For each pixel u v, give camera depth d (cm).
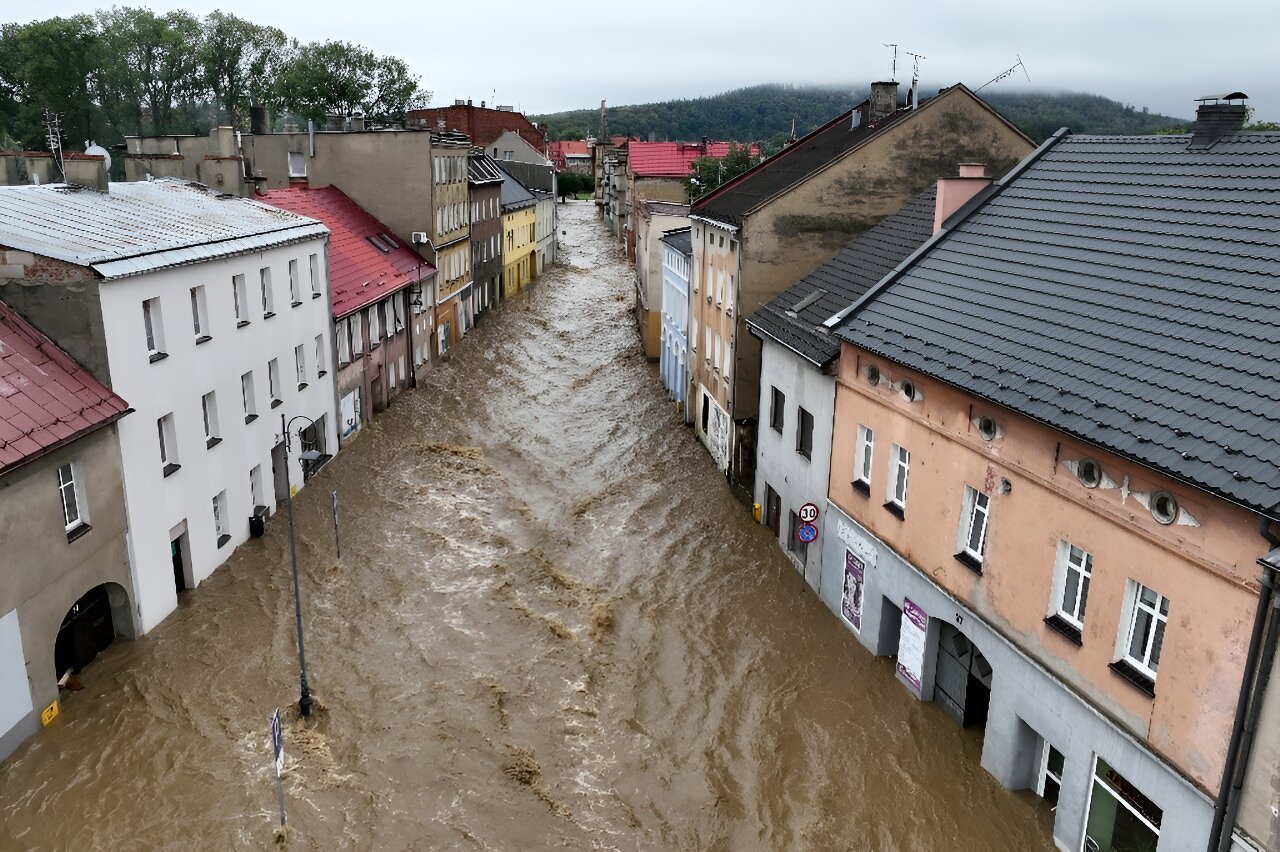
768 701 1844
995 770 1550
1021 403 1380
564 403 3988
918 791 1556
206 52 8800
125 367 1852
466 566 2427
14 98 7662
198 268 2134
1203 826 1123
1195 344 1280
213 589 2198
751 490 2819
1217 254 1406
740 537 2600
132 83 8012
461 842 1471
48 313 1772
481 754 1684
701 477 3086
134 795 1532
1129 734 1235
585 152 17850
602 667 1978
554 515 2789
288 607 2158
